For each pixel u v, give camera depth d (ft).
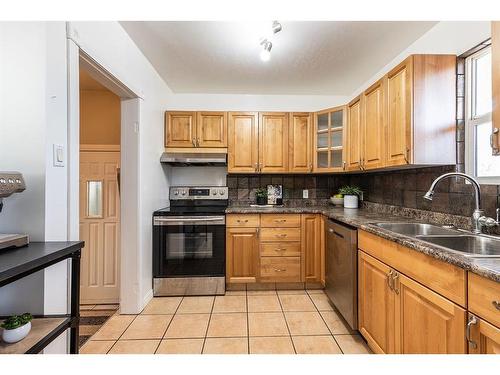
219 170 11.47
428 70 5.82
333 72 9.15
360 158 8.32
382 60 8.29
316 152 10.50
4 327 3.09
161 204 9.94
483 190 5.29
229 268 9.34
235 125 10.52
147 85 8.25
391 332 4.93
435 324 3.81
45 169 3.87
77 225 4.54
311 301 8.63
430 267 3.91
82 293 8.82
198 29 6.57
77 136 4.55
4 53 3.84
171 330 6.86
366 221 6.68
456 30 5.89
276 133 10.57
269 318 7.49
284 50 7.65
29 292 3.83
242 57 8.09
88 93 10.02
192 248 9.09
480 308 3.08
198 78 9.71
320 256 9.48
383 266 5.20
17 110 3.84
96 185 8.91
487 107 5.56
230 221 9.34
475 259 3.35
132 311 7.73
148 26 6.44
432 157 5.84
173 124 10.41
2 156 3.83
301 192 11.55
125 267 7.72
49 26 3.96
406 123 5.97
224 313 7.79
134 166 7.63
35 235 3.84
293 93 11.25
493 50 4.05
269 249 9.41
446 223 6.13
